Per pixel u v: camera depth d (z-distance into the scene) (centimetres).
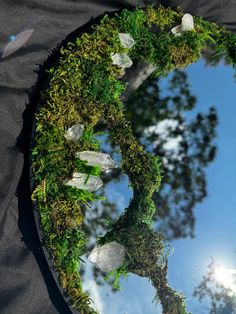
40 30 33
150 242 34
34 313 32
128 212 34
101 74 32
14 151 32
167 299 34
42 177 31
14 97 32
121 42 33
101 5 34
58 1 33
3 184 32
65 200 31
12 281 32
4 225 32
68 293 31
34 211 31
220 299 35
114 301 33
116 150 34
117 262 33
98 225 33
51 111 31
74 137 31
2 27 31
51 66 33
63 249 31
